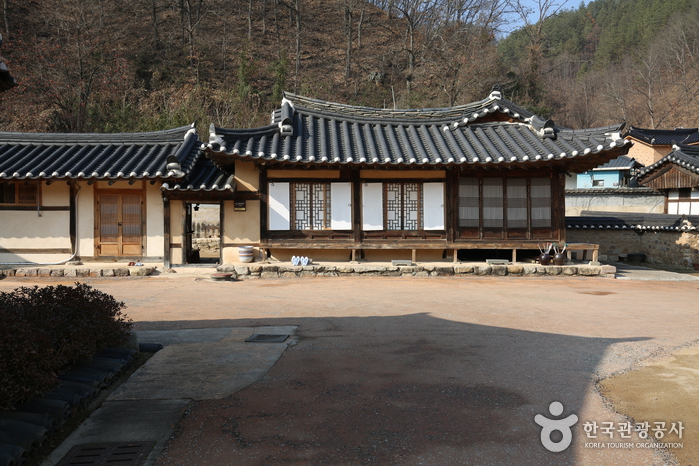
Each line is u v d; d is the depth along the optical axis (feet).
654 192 102.94
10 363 14.12
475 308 32.91
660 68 192.34
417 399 16.79
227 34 166.40
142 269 47.78
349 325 27.81
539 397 16.98
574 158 47.09
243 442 13.80
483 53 136.87
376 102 140.87
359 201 50.42
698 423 14.98
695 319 29.89
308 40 175.83
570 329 26.99
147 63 137.59
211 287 41.88
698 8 191.83
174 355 21.91
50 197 51.03
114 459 12.89
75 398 15.70
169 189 47.85
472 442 13.74
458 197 51.03
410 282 45.16
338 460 12.78
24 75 94.99
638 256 66.74
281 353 22.21
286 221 49.85
